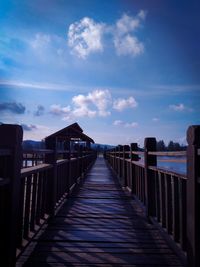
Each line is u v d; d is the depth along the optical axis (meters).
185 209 2.54
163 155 3.16
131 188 6.28
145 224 4.04
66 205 5.37
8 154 2.00
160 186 3.43
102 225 3.97
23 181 2.53
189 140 2.26
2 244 2.02
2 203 2.04
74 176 7.70
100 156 48.44
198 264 2.10
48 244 3.13
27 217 2.75
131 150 6.32
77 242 3.22
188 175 2.27
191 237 2.19
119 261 2.69
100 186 8.17
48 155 4.14
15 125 2.08
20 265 2.53
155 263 2.65
